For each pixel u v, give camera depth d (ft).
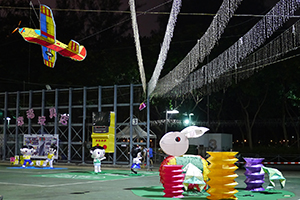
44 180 57.77
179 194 39.32
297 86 125.18
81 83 135.44
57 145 99.40
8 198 38.19
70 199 37.40
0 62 139.03
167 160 43.24
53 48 34.22
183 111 154.40
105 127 86.38
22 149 89.04
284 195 41.09
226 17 28.96
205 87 115.65
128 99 139.33
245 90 128.98
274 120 164.25
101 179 60.13
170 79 75.82
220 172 37.19
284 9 26.32
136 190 45.21
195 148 111.65
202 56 38.58
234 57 44.47
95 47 150.71
